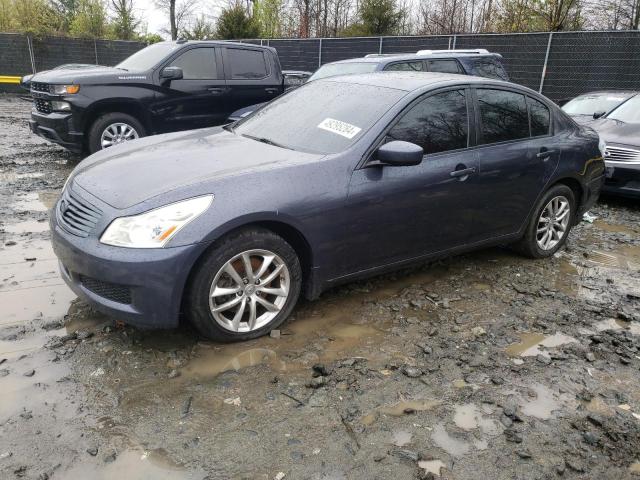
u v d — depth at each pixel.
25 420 2.48
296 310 3.69
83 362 2.95
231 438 2.43
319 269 3.40
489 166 4.12
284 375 2.93
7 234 4.93
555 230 4.98
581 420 2.70
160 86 8.12
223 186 3.01
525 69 13.92
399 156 3.35
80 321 3.38
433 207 3.83
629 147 6.90
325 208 3.28
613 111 8.45
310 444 2.42
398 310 3.77
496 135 4.27
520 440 2.51
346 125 3.70
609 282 4.51
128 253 2.80
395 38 16.14
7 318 3.38
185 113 8.46
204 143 3.89
